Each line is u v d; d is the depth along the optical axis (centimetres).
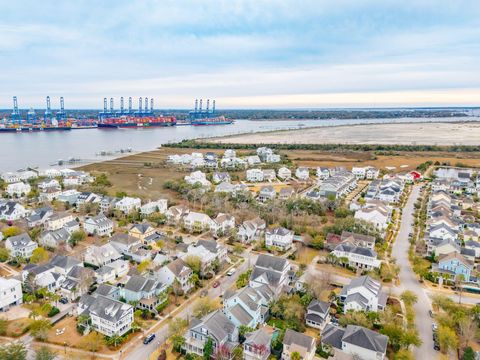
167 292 10388
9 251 12500
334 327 8506
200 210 17912
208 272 11625
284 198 19888
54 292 10475
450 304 9269
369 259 11944
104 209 17875
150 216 16412
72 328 8906
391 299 10275
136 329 8894
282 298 9931
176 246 13162
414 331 8325
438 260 12131
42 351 7538
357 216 15750
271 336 8388
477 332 8444
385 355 7962
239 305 9012
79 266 11138
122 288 10088
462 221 15650
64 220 15725
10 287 9688
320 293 10150
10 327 8862
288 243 13700
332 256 12312
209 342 7825
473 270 11594
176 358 7944
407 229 15850
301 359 7538
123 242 13125
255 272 10869
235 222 16062
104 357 7925
